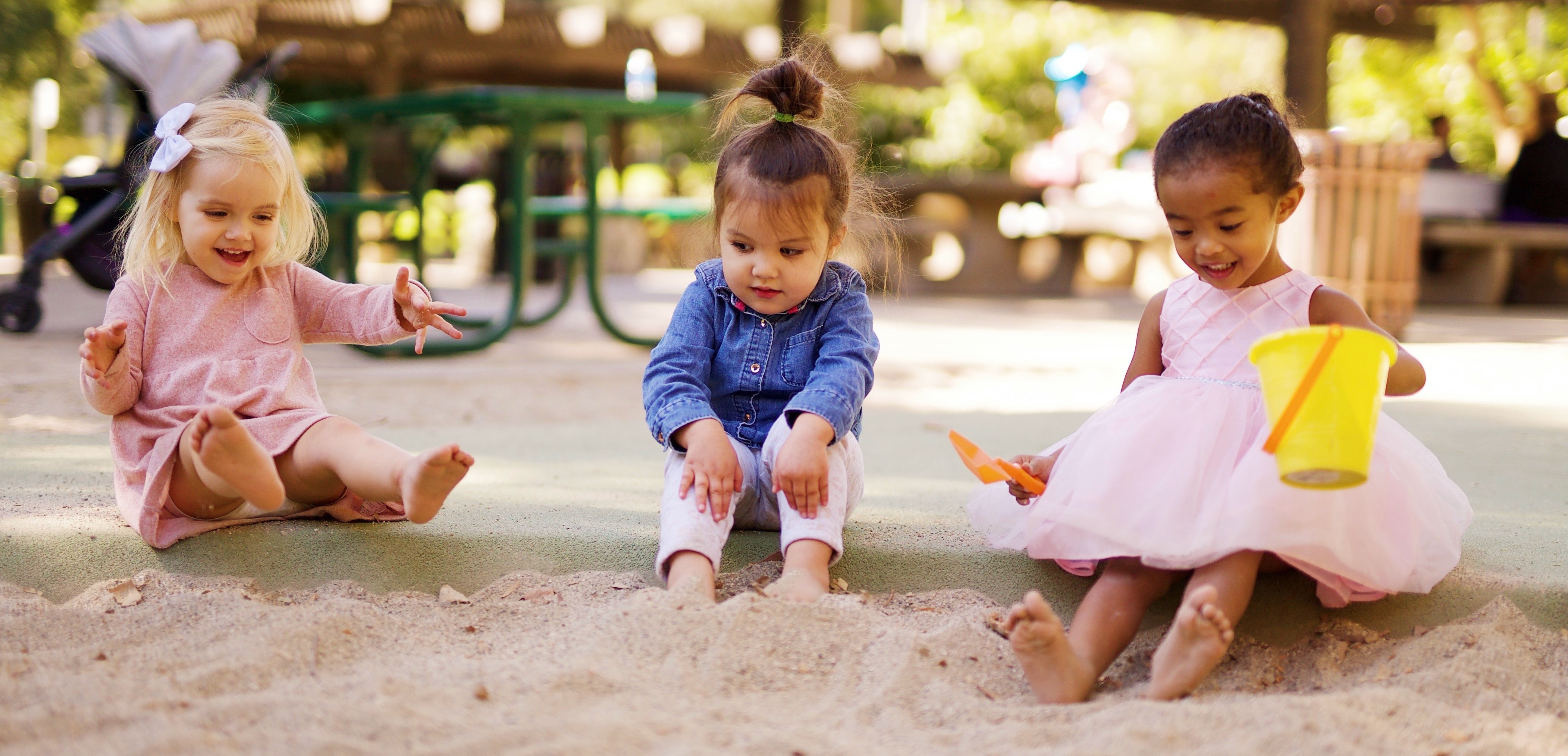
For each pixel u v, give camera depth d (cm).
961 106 1487
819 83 209
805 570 184
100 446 295
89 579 192
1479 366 490
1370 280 594
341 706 143
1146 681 167
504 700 149
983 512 206
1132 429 180
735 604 171
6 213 1270
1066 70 1138
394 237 852
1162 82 1667
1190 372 191
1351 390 149
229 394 201
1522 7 1223
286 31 870
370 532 205
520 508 230
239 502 201
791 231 194
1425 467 187
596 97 530
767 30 1016
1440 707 149
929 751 139
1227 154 174
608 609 178
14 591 187
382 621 176
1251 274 185
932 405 408
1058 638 154
